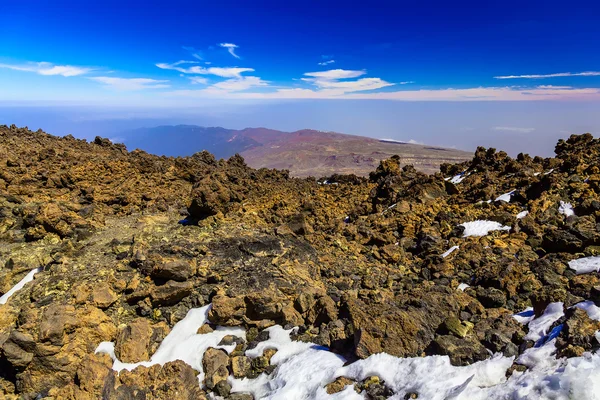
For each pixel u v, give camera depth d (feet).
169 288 51.11
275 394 35.78
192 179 129.39
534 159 127.03
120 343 43.34
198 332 46.96
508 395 28.17
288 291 51.13
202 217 78.64
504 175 117.60
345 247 72.59
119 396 35.58
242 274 55.21
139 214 91.20
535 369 30.42
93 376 36.70
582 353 29.71
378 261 69.05
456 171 147.74
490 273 55.06
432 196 106.93
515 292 50.62
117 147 165.89
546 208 80.59
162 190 111.96
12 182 97.45
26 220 76.07
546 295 42.60
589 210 73.97
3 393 39.27
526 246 66.39
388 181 114.52
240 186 118.32
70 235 71.51
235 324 47.21
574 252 60.85
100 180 109.81
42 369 39.58
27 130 164.86
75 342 41.81
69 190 101.04
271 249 62.49
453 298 46.01
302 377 37.14
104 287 51.19
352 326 41.22
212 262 57.88
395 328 38.34
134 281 52.31
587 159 101.81
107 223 82.17
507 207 87.45
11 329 46.37
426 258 66.74
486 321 41.68
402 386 32.94
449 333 38.40
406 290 54.34
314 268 60.44
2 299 54.90
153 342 45.57
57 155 126.41
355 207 107.24
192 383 38.88
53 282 53.31
